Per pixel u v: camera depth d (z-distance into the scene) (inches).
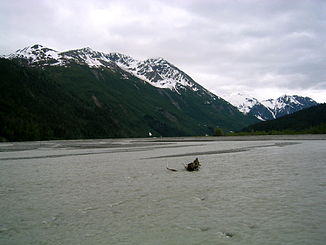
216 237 497.4
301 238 479.2
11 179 1126.4
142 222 584.4
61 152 2436.0
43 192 877.2
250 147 2492.6
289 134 5482.3
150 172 1220.5
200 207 673.0
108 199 770.8
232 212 625.6
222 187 872.9
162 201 736.3
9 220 617.9
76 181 1047.6
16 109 6028.5
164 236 510.3
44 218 625.9
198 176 1087.6
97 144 3821.4
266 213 609.3
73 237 518.3
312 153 1750.7
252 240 479.2
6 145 3782.0
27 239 515.2
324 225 531.8
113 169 1331.2
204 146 2866.6
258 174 1067.3
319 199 700.7
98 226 569.3
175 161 1592.0
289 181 917.8
